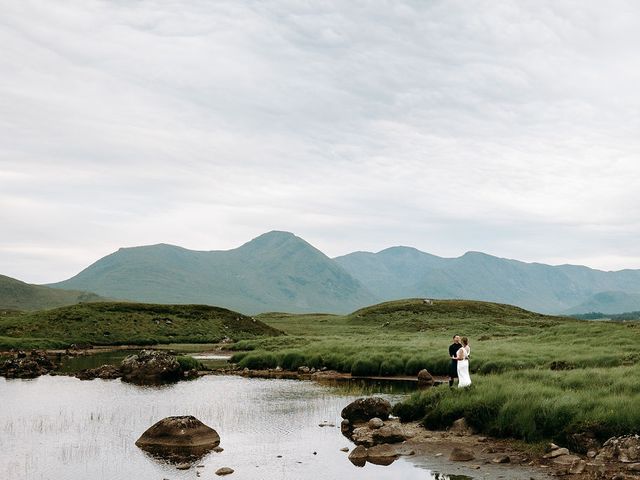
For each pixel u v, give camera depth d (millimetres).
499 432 20859
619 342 53562
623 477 14844
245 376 48156
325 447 20938
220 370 52969
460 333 96500
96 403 32031
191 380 45094
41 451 20422
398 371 46500
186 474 17375
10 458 19438
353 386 39594
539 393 21922
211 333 102312
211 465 18406
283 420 26531
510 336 84125
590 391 21984
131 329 96250
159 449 20688
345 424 25016
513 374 28625
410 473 16938
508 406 21109
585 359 37906
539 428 19719
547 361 40250
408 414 25375
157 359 46500
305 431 23984
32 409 29859
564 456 17234
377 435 21703
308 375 47969
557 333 69938
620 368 28938
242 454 19891
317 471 17578
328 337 89562
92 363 58906
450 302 153000
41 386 40469
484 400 22391
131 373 46094
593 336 62438
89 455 19797
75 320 95938
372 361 47594
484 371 39094
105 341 89500
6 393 36500
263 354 55906
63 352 73000
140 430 24156
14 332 87000
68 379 45562
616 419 18078
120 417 27312
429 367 45625
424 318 127688
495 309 141875
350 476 16922
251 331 109750
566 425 19000
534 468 16750
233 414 28188
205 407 30406
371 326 125562
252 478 16906
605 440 17766
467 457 18156
